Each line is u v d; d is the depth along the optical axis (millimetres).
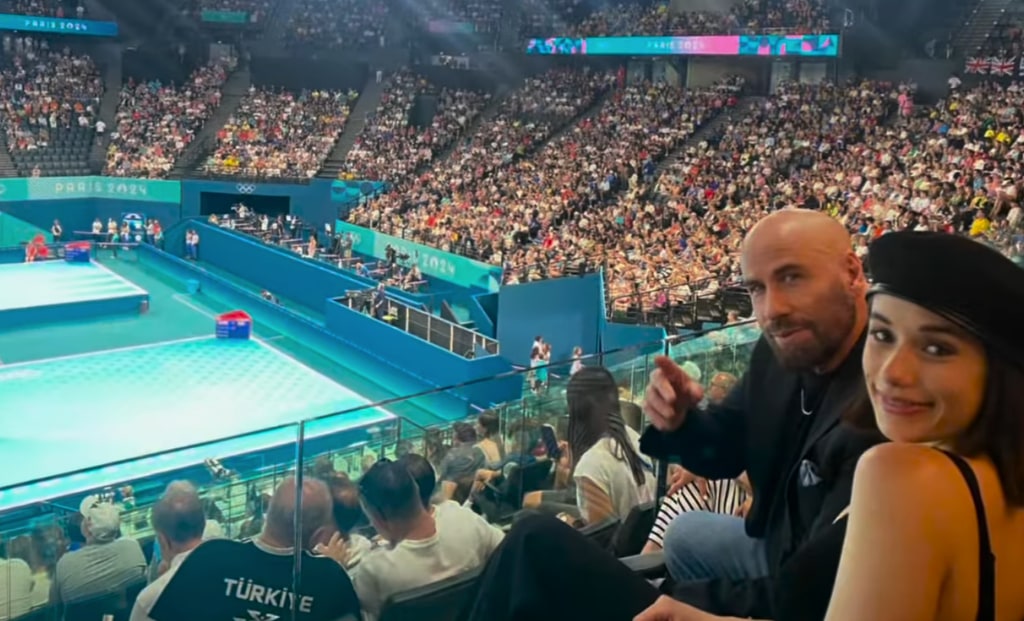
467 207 37438
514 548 3193
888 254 1949
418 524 4590
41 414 23172
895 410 1927
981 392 1852
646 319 23281
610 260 27609
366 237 38938
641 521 5402
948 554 1767
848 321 2855
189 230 42781
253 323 33031
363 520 4637
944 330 1848
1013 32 33844
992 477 1845
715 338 5859
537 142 42906
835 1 37938
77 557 5535
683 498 4848
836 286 2828
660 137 38500
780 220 2908
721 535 3637
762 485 3264
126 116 49250
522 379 6227
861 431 2721
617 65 45719
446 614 4547
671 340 5758
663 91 41719
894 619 1756
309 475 4922
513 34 49625
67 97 49375
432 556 4594
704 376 5750
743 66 41781
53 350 28953
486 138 43750
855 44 35906
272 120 48875
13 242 43844
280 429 5422
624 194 35375
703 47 38844
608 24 44719
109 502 5926
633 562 4301
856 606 1804
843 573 1863
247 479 5605
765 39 36906
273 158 46531
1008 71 32625
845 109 34125
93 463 20094
